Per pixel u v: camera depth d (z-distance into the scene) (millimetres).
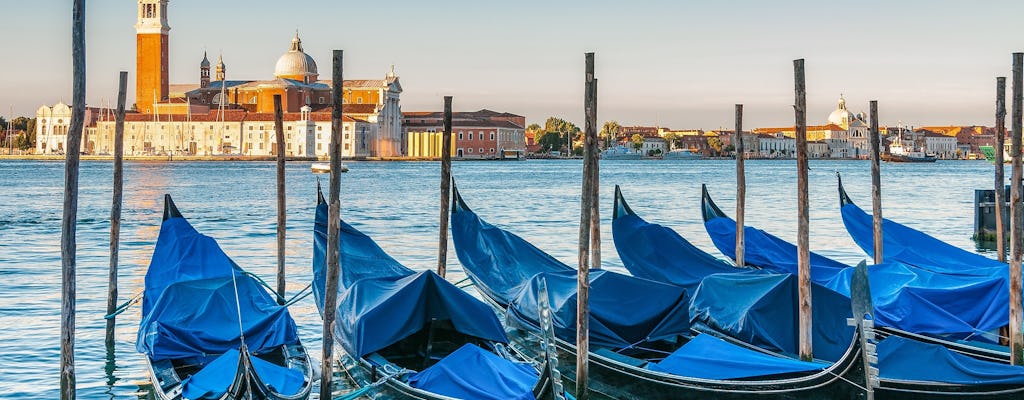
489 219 74250
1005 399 19406
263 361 21750
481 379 19906
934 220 73062
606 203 93188
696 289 27000
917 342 20562
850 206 37625
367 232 64375
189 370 23234
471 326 22766
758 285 24906
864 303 18531
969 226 67938
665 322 24406
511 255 30906
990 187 127438
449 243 57781
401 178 151875
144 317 25953
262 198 99562
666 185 132000
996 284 25750
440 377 20375
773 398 19828
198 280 25656
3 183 126438
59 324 31156
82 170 179625
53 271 43594
